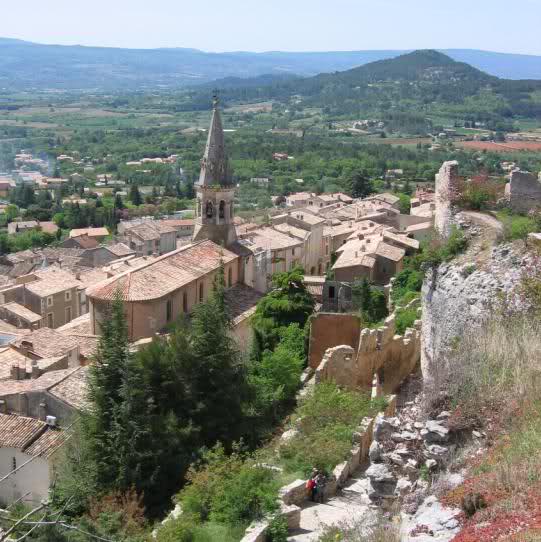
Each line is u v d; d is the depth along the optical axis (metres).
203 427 41.06
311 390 40.03
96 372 39.00
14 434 45.12
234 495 27.27
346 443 31.92
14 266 137.50
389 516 20.69
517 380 23.22
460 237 34.94
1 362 55.88
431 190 187.88
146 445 37.16
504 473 18.78
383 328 45.00
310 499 28.11
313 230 118.62
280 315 58.94
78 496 35.78
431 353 34.75
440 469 21.72
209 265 63.84
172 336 44.56
